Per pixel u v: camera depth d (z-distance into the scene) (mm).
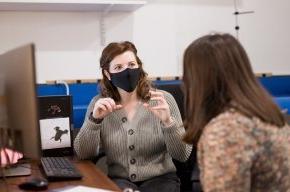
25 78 1125
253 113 971
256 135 952
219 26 3051
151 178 1785
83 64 2783
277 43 3174
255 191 999
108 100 1710
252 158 940
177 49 2967
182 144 1729
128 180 1770
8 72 1216
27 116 1143
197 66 1036
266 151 961
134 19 2871
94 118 1738
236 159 927
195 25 2998
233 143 936
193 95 1053
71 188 1297
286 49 3188
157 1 2904
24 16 2654
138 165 1801
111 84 1899
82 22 2768
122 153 1815
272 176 984
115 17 2834
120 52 1810
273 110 1009
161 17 2924
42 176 1453
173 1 2938
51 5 2518
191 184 2076
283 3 3170
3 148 1317
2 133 1294
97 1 2516
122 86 1804
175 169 1897
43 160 1656
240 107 980
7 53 1229
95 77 2805
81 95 2719
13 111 1208
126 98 1875
